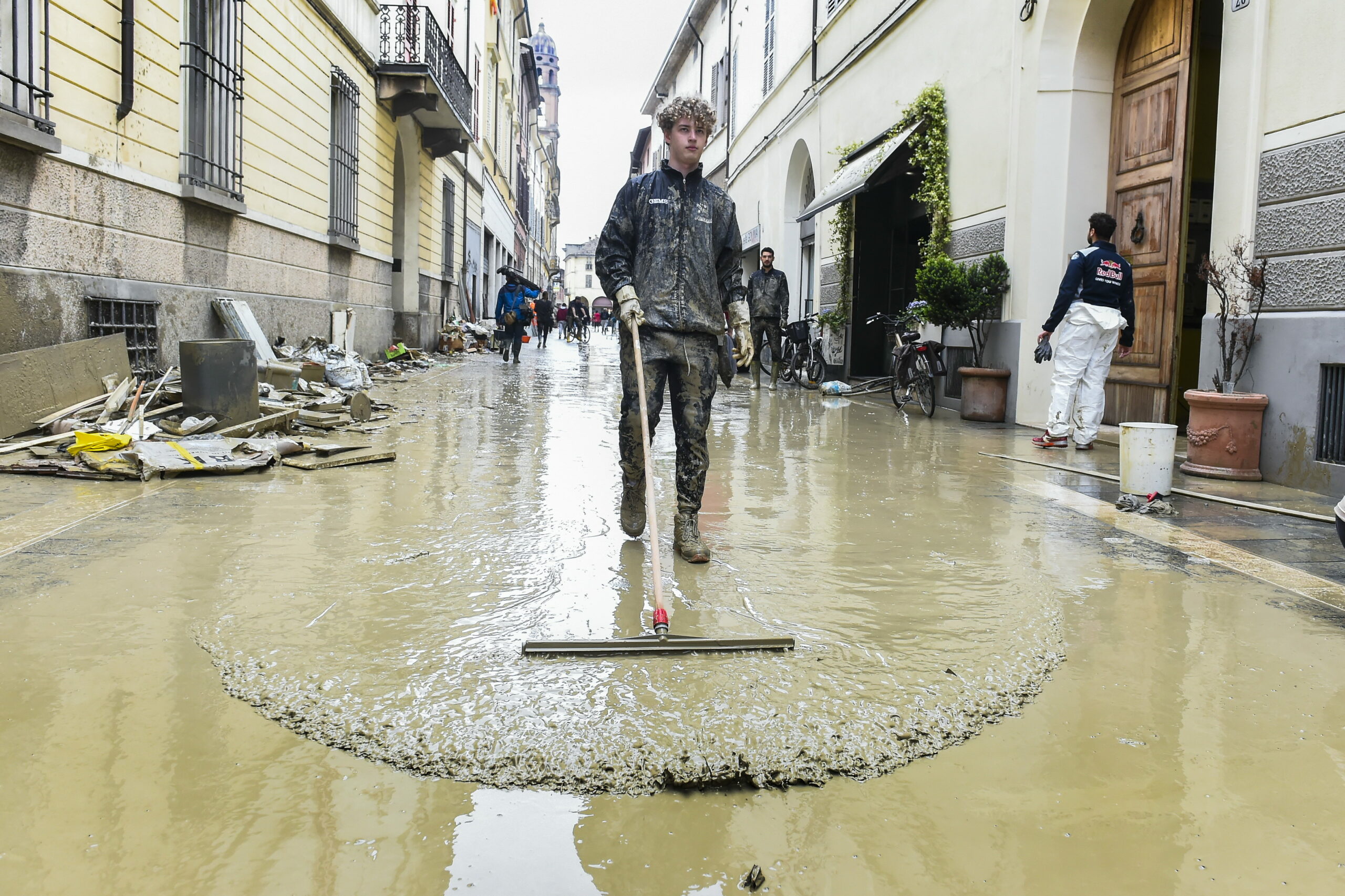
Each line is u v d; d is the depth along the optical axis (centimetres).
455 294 2592
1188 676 275
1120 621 325
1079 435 769
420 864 175
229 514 452
